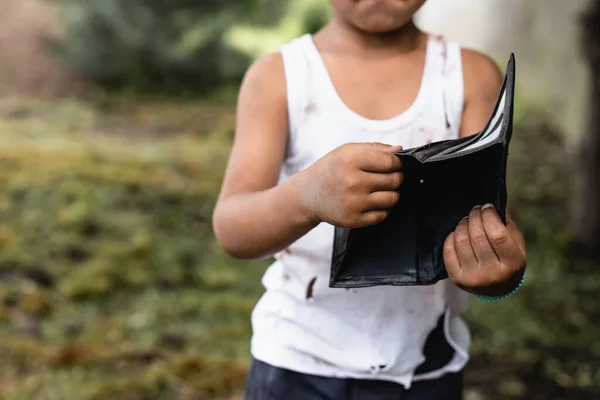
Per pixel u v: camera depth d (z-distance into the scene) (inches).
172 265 177.8
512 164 265.6
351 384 58.5
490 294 45.6
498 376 130.1
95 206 208.8
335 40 58.7
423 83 57.3
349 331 58.2
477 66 59.1
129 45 444.1
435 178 46.1
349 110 56.6
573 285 166.4
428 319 59.0
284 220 48.9
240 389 124.0
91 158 265.9
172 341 139.9
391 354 57.8
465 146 44.5
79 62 445.1
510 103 41.8
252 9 464.4
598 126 178.9
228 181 56.4
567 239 186.7
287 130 58.1
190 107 414.3
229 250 53.5
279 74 57.8
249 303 159.3
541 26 325.7
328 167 45.2
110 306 154.9
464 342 63.8
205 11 453.7
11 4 485.4
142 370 128.2
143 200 221.9
